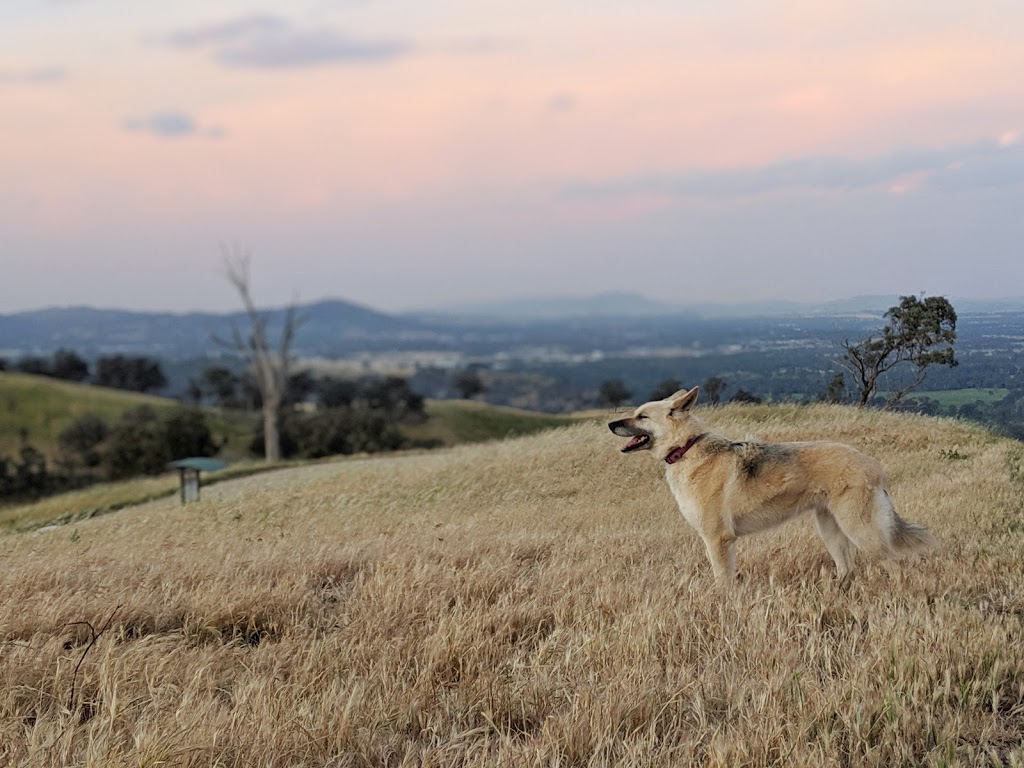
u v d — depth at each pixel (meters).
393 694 4.84
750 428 19.80
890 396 23.48
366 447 68.56
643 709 4.50
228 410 98.75
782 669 4.84
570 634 5.72
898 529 6.89
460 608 6.35
